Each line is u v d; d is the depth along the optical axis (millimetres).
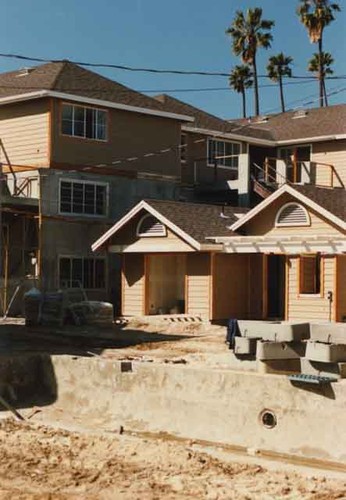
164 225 29656
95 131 35250
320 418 13102
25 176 33750
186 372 15039
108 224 35312
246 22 67625
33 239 33469
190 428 14758
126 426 15500
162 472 11594
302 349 15078
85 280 34375
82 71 36344
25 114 34438
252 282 30000
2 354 19422
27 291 30703
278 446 13492
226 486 10859
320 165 40562
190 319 28828
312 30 63938
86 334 25484
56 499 10297
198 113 43000
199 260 29250
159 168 37938
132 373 15914
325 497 10352
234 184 38969
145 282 30891
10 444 13375
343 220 26828
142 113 37031
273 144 43000
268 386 13797
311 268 28141
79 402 16719
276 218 29031
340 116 42094
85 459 12375
